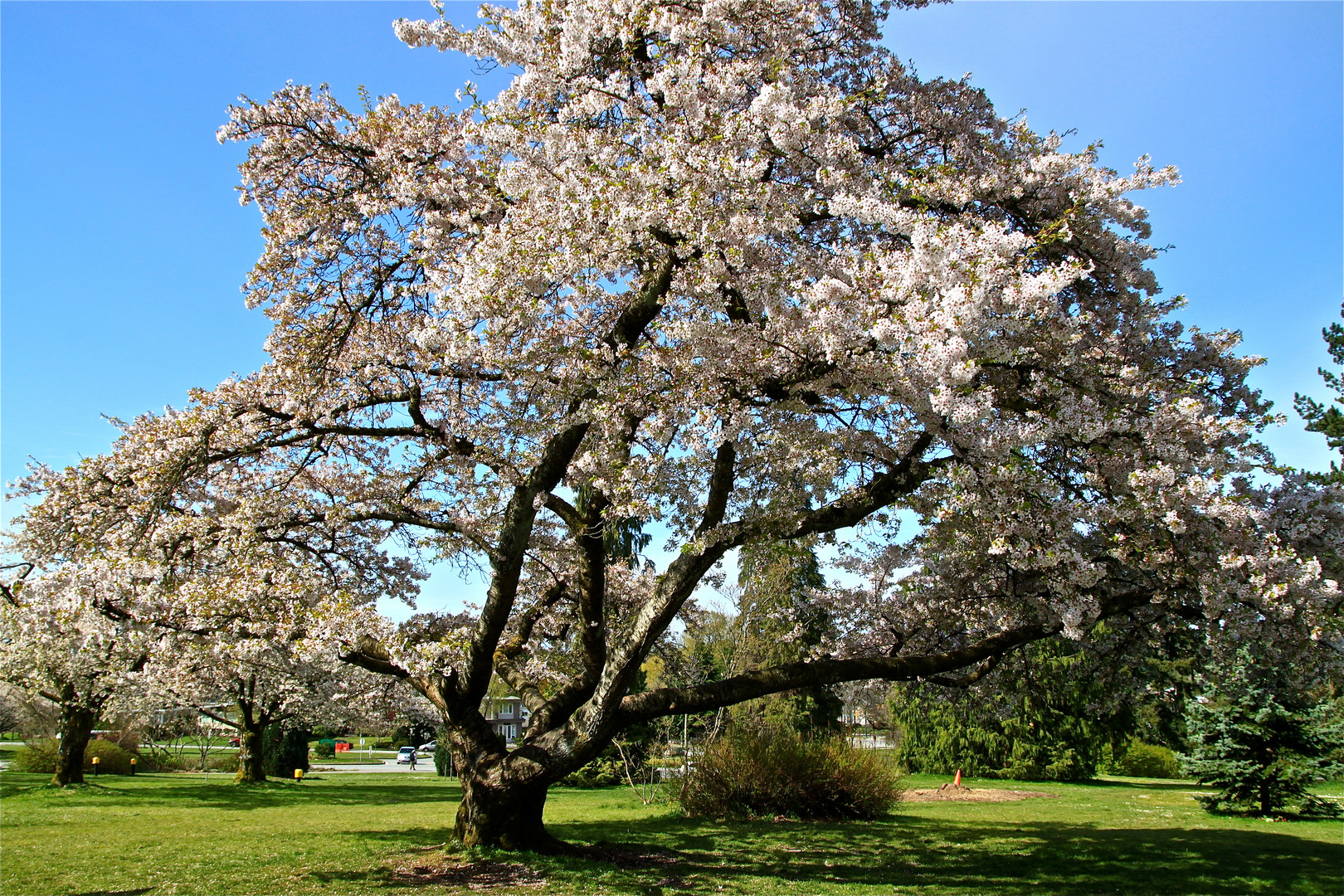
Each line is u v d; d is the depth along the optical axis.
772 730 16.19
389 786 22.08
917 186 7.06
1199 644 8.89
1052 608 8.21
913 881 7.99
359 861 8.30
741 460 8.62
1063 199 7.73
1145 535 7.21
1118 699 10.06
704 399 7.11
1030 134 7.91
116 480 8.71
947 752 25.59
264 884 7.26
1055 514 7.04
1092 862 9.27
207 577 8.27
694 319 7.00
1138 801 17.62
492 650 8.78
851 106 7.70
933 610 9.73
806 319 6.82
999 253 6.35
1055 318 7.24
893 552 9.92
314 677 18.66
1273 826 13.12
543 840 8.82
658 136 7.77
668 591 8.07
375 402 9.30
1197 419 6.81
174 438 8.38
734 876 8.02
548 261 6.93
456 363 7.77
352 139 9.38
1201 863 9.27
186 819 13.01
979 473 7.06
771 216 7.16
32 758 24.67
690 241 6.93
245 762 22.17
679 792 14.92
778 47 8.09
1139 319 7.79
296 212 9.20
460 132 8.80
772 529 7.63
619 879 7.56
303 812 14.40
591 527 8.88
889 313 6.53
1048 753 24.28
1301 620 6.90
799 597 11.89
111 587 8.09
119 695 18.28
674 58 7.72
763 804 13.94
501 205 8.51
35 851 9.30
